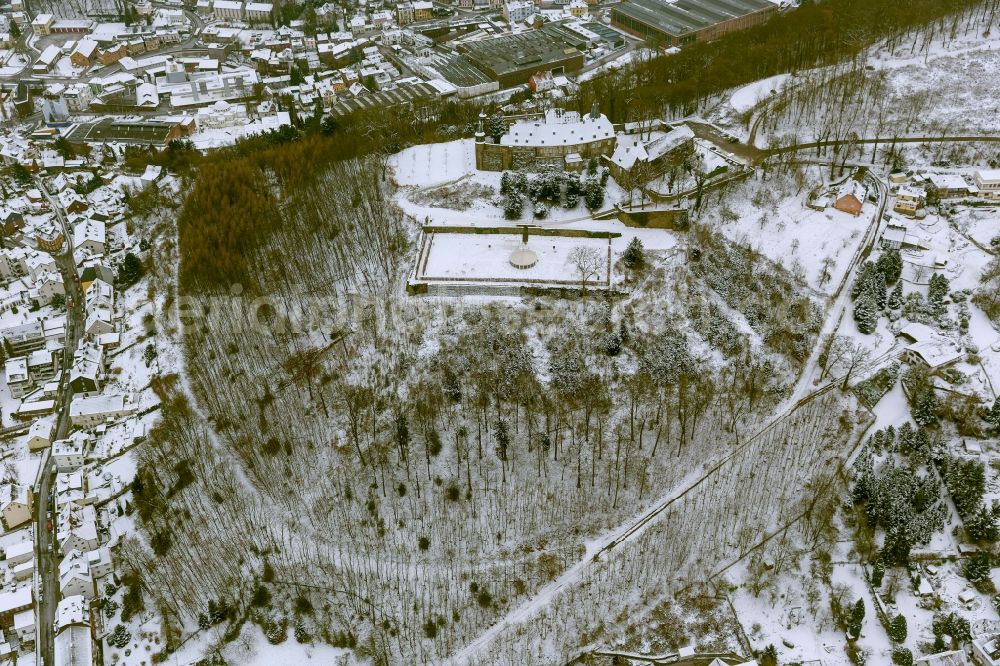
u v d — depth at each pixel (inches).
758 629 7534.5
